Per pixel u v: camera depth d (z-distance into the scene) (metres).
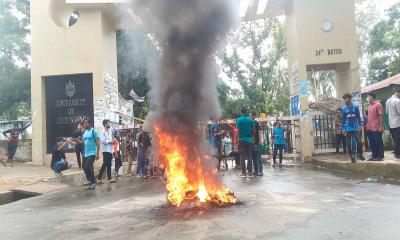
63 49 16.34
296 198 7.19
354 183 8.99
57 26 16.45
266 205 6.59
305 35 15.62
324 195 7.42
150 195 8.72
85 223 6.00
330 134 15.65
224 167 16.06
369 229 4.73
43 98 16.50
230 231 4.92
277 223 5.23
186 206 6.84
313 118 15.65
